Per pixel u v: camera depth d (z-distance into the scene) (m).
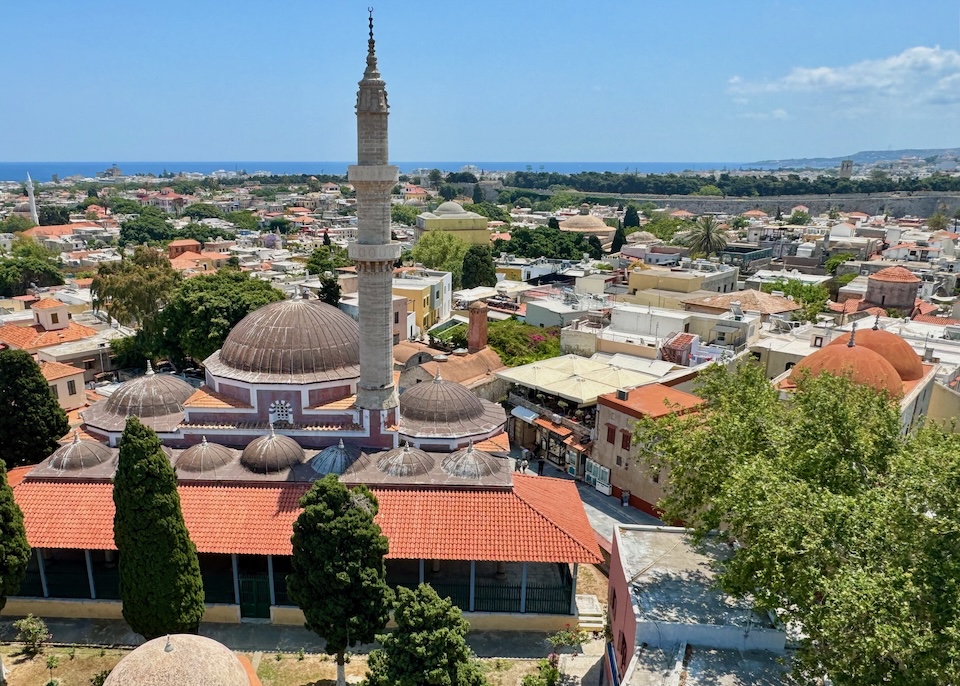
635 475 44.94
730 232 177.50
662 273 85.69
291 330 37.47
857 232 168.75
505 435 40.41
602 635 32.44
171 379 39.94
